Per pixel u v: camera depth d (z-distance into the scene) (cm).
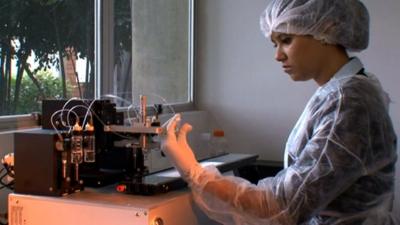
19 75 223
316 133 129
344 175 124
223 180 136
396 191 288
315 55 137
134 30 303
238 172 211
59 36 246
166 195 150
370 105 128
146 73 314
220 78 348
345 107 127
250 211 130
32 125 221
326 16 131
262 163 298
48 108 164
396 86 299
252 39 337
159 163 206
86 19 264
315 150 126
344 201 131
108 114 164
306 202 124
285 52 139
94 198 146
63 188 150
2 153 194
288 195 125
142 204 138
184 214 151
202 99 354
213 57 350
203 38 351
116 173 165
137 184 150
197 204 152
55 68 244
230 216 144
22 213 151
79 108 161
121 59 290
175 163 144
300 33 134
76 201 143
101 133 162
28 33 228
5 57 216
